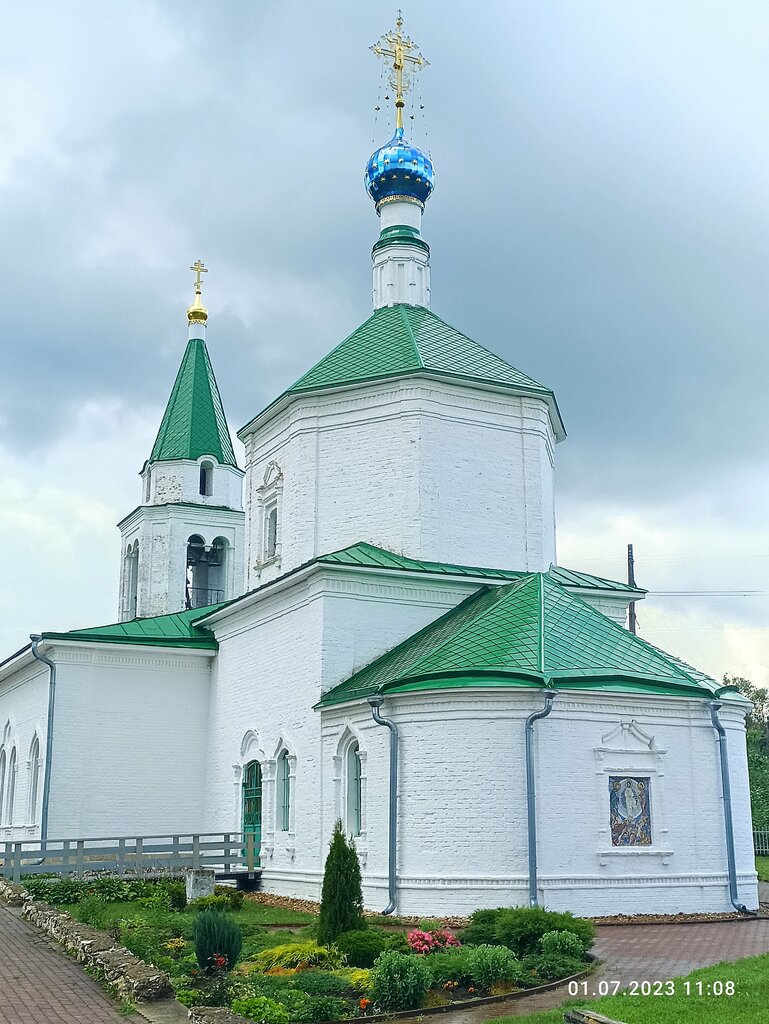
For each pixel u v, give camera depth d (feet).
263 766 97.91
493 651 78.13
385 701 79.10
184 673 114.42
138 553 149.38
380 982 46.73
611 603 102.12
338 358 107.86
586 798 74.18
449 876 72.90
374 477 99.76
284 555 103.86
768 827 167.22
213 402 150.82
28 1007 43.75
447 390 100.78
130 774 109.60
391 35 127.34
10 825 123.34
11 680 132.16
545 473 105.09
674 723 78.69
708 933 66.59
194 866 93.09
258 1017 42.88
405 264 120.06
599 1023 39.14
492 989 49.01
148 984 44.70
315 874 85.81
